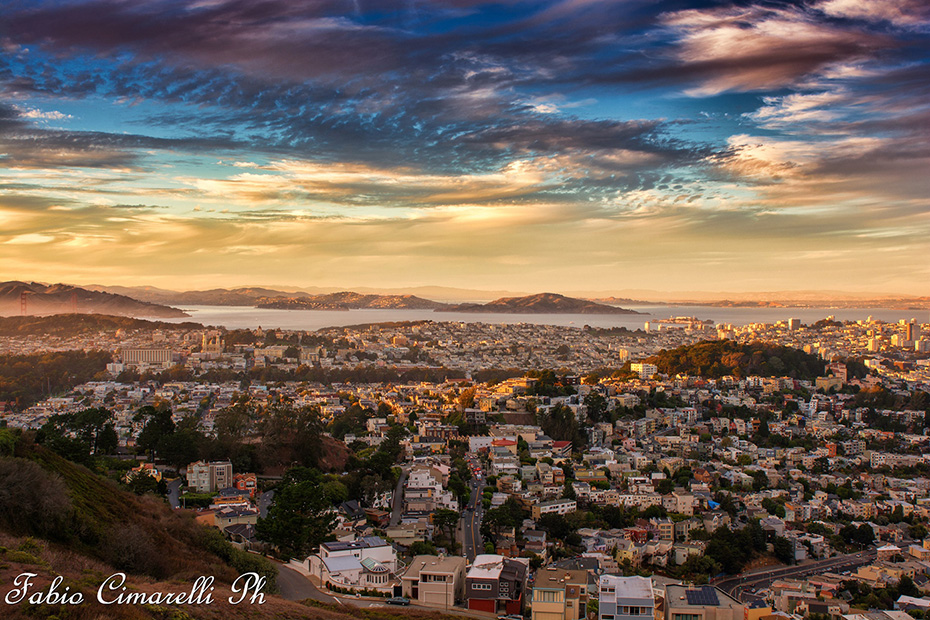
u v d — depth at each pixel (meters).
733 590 153.75
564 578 99.62
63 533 78.81
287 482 158.62
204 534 101.06
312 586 101.31
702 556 167.25
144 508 102.94
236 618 69.44
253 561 100.69
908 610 131.00
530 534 164.62
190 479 167.38
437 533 151.75
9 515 74.25
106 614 58.66
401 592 99.81
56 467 100.31
